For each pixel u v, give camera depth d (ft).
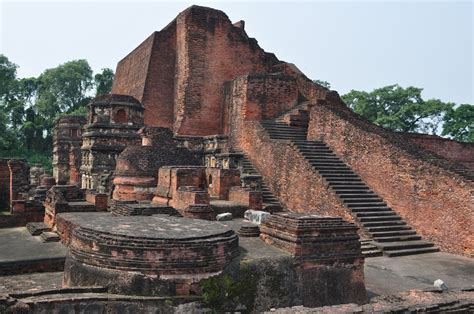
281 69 101.19
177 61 98.48
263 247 28.48
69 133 114.73
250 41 99.40
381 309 24.08
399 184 53.16
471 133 125.59
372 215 51.80
